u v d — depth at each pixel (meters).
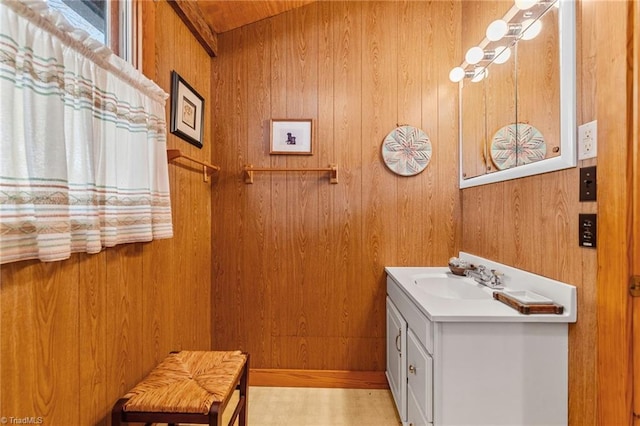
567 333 1.12
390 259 2.07
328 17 2.09
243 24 2.10
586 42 1.04
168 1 1.61
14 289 0.81
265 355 2.10
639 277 0.88
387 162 2.06
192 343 1.86
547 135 1.23
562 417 1.12
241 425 1.44
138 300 1.33
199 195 1.97
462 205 2.05
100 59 1.03
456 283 1.76
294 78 2.10
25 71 0.78
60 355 0.94
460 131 2.04
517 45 1.43
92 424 1.06
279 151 2.10
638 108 0.88
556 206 1.19
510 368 1.13
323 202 2.10
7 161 0.74
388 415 1.77
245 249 2.12
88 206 0.97
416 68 2.08
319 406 1.86
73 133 0.93
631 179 0.89
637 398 0.89
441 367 1.14
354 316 2.08
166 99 1.54
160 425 1.39
